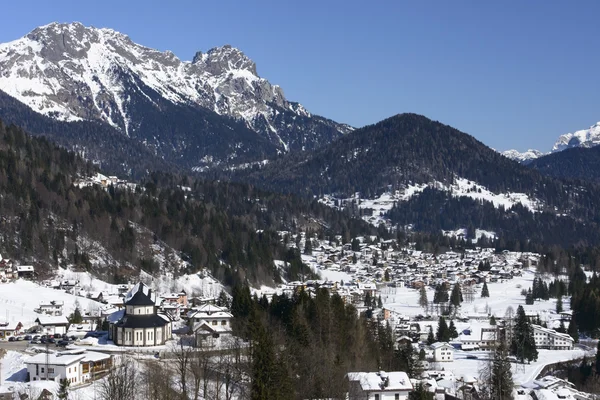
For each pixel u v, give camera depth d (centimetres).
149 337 19488
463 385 18512
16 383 15800
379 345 19400
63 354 16800
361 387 15138
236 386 15275
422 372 19962
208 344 18500
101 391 14925
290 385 13150
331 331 17775
